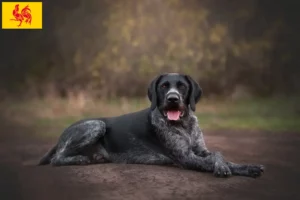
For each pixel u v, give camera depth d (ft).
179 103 27.48
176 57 84.94
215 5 91.71
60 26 94.63
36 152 38.81
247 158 34.99
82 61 90.33
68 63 92.53
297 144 42.19
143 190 24.39
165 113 28.48
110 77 86.43
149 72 84.48
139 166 29.14
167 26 86.63
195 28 87.45
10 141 45.27
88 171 28.35
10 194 24.94
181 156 28.14
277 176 28.78
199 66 85.51
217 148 39.52
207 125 55.57
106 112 65.98
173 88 27.99
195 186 24.97
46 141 45.32
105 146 30.63
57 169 29.25
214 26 88.69
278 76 89.15
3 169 31.22
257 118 60.80
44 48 96.43
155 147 29.35
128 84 86.02
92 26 92.17
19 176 28.86
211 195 23.57
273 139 45.34
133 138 29.86
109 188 24.91
